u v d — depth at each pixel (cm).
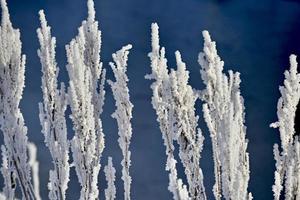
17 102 633
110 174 768
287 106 561
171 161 495
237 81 569
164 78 615
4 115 629
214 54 554
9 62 624
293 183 548
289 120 561
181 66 586
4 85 626
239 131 509
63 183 673
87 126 673
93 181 680
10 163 635
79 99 664
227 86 553
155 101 619
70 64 661
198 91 589
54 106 669
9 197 638
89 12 719
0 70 621
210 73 553
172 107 607
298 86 561
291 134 565
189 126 597
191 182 596
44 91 668
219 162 564
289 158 562
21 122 637
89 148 680
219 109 550
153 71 622
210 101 562
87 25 726
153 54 624
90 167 698
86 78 668
